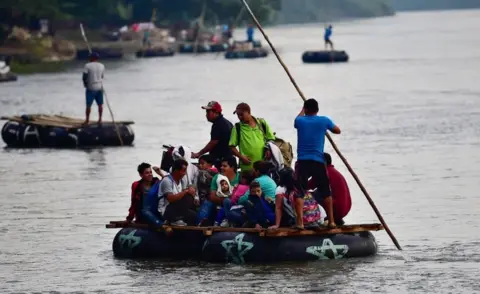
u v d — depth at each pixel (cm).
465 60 18475
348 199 3831
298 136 3775
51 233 4450
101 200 5212
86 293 3481
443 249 3944
